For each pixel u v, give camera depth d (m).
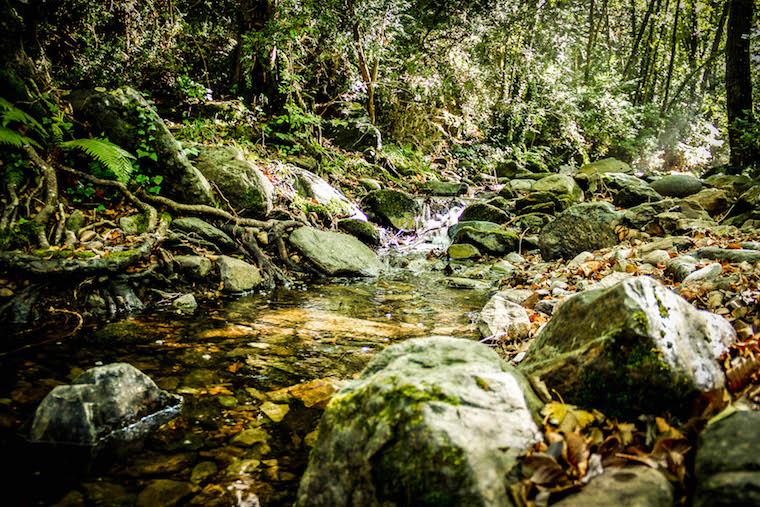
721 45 24.69
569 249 6.43
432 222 9.59
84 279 4.13
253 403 2.79
